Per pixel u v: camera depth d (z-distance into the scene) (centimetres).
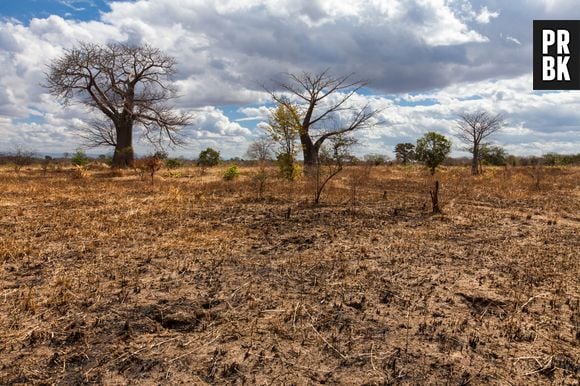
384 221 998
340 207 1259
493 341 380
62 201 1317
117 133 3925
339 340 379
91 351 355
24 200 1332
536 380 320
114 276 544
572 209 1320
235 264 611
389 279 550
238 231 847
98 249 686
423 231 878
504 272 593
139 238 767
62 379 315
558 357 353
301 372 327
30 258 628
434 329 402
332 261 634
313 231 866
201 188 1817
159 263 609
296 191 1702
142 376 320
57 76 3750
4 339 373
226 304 460
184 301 464
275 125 2228
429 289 514
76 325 401
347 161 1483
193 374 323
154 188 1822
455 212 1167
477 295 493
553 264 641
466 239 813
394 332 395
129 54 3919
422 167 4666
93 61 3762
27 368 328
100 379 316
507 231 905
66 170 3434
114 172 2945
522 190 1959
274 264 614
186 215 1045
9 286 506
